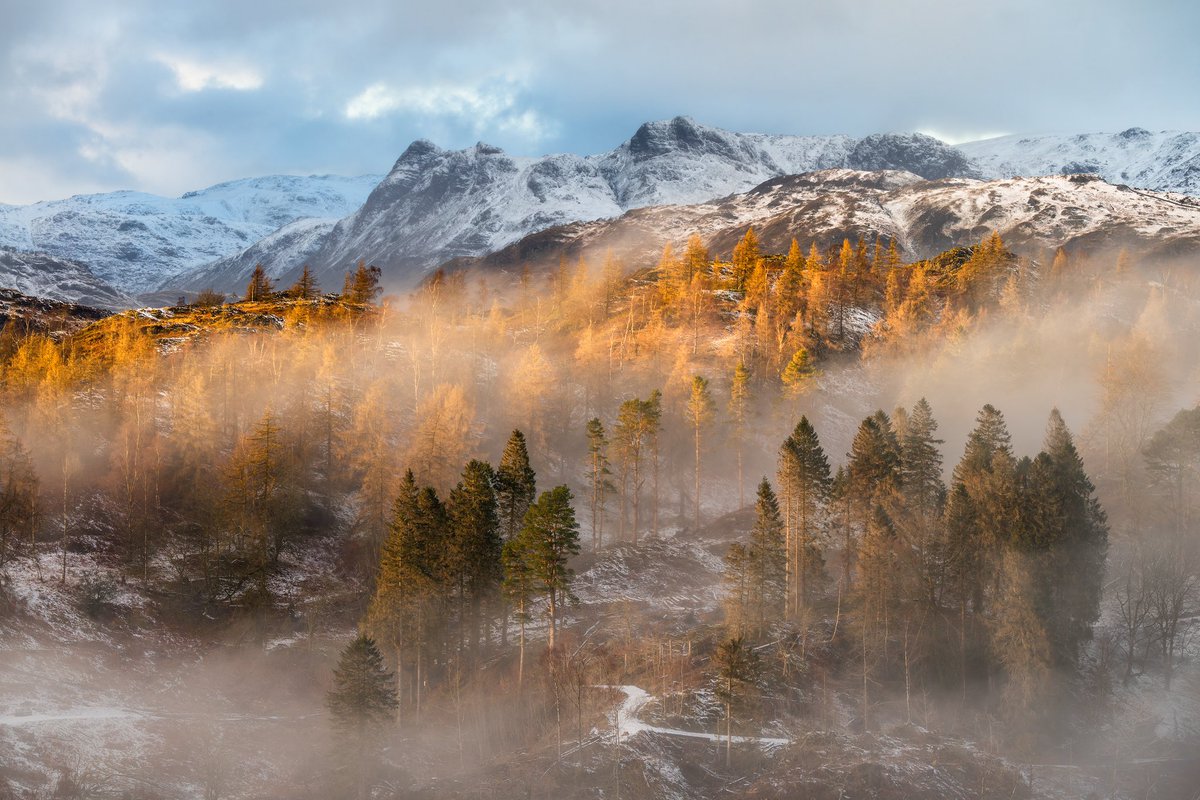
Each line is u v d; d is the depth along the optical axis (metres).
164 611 75.19
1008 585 61.22
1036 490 63.25
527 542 65.75
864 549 65.25
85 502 86.88
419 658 63.75
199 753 55.94
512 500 78.19
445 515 70.44
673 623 73.69
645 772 52.19
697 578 84.94
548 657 65.88
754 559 68.00
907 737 57.62
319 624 75.94
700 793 52.44
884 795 51.03
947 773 53.38
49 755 51.69
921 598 64.25
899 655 64.44
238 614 75.88
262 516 82.50
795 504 74.75
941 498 76.06
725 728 58.03
